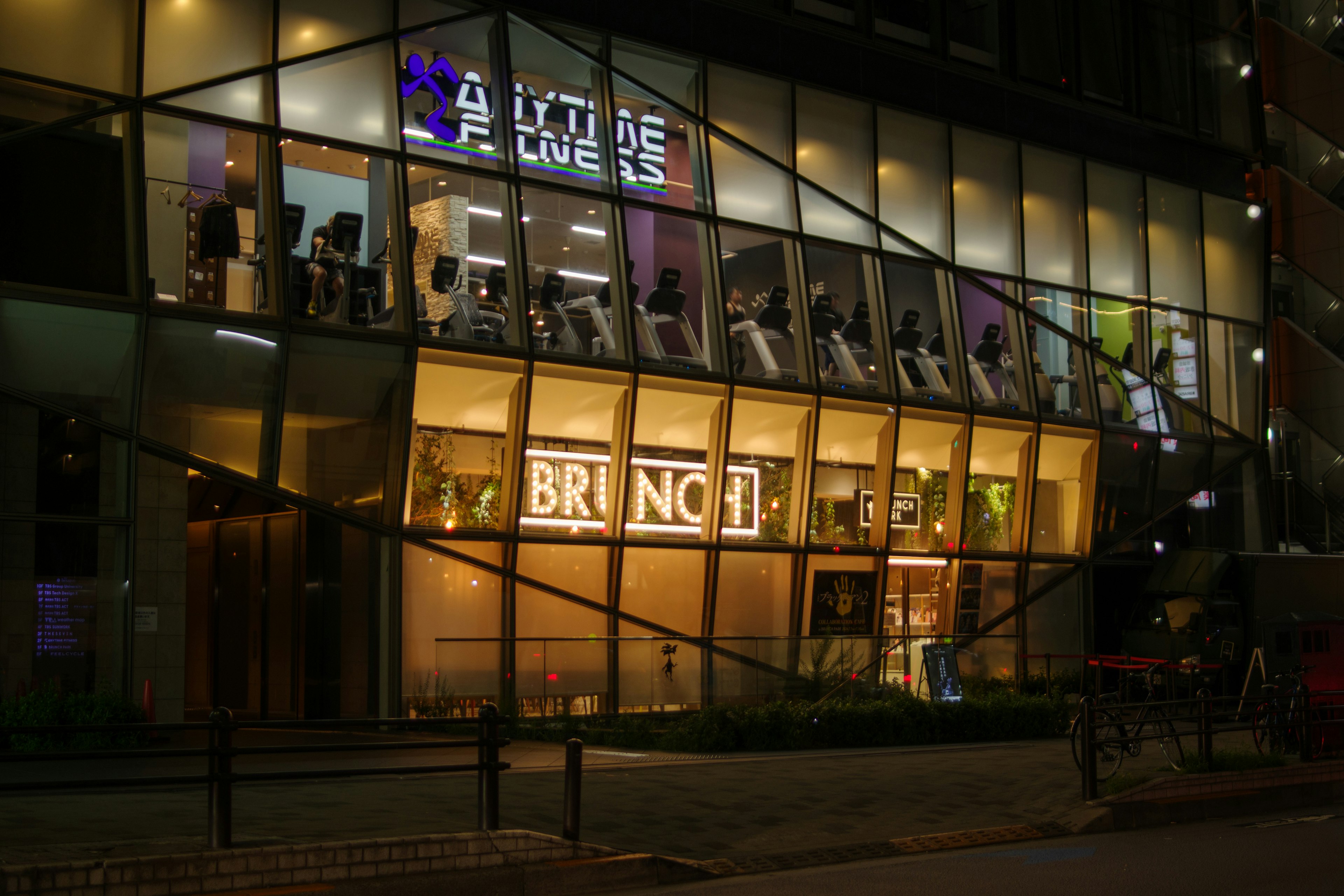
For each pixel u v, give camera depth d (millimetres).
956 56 27844
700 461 23250
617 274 22547
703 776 15023
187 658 25766
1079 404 28922
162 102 18516
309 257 19750
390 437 20109
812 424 24438
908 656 22594
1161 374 30781
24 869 7574
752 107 24594
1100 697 20562
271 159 19375
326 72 20078
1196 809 13836
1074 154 29562
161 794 12609
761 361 24016
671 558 22922
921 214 26766
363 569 20406
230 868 8297
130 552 17781
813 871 10508
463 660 19922
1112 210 30328
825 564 24641
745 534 23672
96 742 16406
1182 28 32531
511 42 21938
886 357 25578
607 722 19938
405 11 20859
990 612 27297
